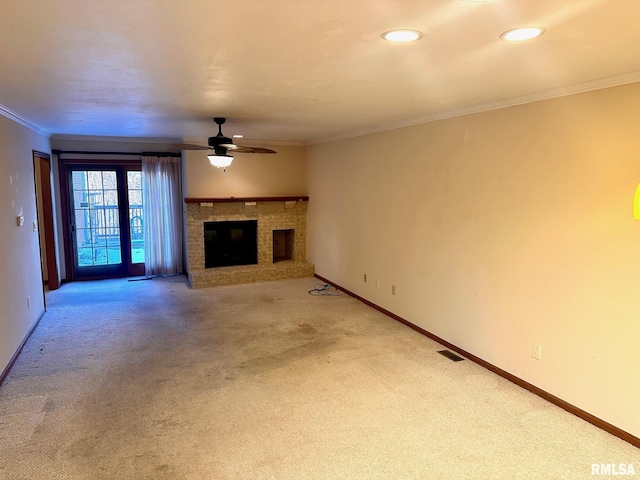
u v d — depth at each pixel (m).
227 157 4.62
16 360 3.95
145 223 7.18
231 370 3.79
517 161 3.42
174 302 5.86
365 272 5.79
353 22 1.74
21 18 1.68
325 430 2.91
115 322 5.02
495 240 3.68
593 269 2.92
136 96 3.35
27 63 2.36
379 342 4.46
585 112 2.89
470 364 3.95
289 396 3.35
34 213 5.05
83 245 7.10
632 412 2.75
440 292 4.38
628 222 2.70
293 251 7.67
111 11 1.61
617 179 2.74
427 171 4.46
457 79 2.75
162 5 1.55
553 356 3.24
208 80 2.79
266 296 6.17
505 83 2.88
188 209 6.73
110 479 2.41
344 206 6.24
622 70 2.53
